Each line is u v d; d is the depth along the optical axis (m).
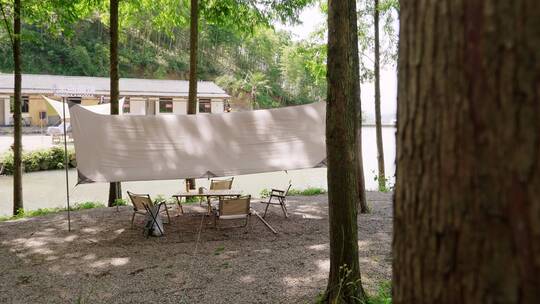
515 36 0.88
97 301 4.64
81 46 56.00
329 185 4.13
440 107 1.01
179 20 12.40
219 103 36.09
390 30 12.59
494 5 0.91
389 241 6.78
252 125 8.31
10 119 32.06
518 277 0.88
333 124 4.06
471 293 0.95
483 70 0.92
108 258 6.10
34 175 18.00
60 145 22.12
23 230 7.74
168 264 5.81
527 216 0.87
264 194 11.55
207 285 5.05
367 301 4.16
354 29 7.72
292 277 5.24
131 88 34.09
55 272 5.55
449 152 0.99
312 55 12.74
